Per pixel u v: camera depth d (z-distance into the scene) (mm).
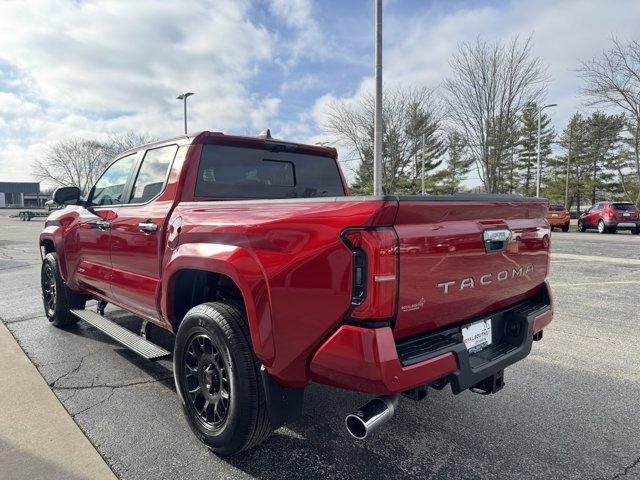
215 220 2701
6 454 2656
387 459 2664
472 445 2820
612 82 26500
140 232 3475
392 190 32625
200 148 3412
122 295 3910
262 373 2428
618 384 3752
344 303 2045
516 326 2805
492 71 26125
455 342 2324
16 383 3658
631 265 10398
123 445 2793
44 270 5461
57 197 4703
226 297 2967
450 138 37250
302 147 4074
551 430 3010
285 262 2238
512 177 49812
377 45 13109
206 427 2717
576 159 51375
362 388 2051
